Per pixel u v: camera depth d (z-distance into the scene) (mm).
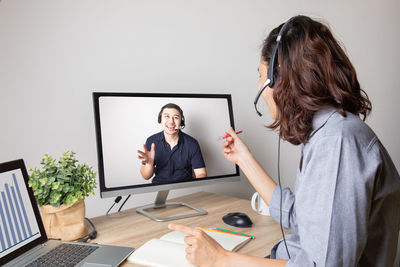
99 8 1400
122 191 1151
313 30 660
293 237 910
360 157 595
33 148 1274
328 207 590
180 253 846
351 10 2281
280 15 2041
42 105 1285
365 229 593
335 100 648
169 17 1602
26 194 869
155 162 1230
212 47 1765
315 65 632
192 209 1315
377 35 2400
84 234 994
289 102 672
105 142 1130
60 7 1305
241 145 1042
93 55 1396
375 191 625
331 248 584
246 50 1905
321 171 610
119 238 994
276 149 2045
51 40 1292
